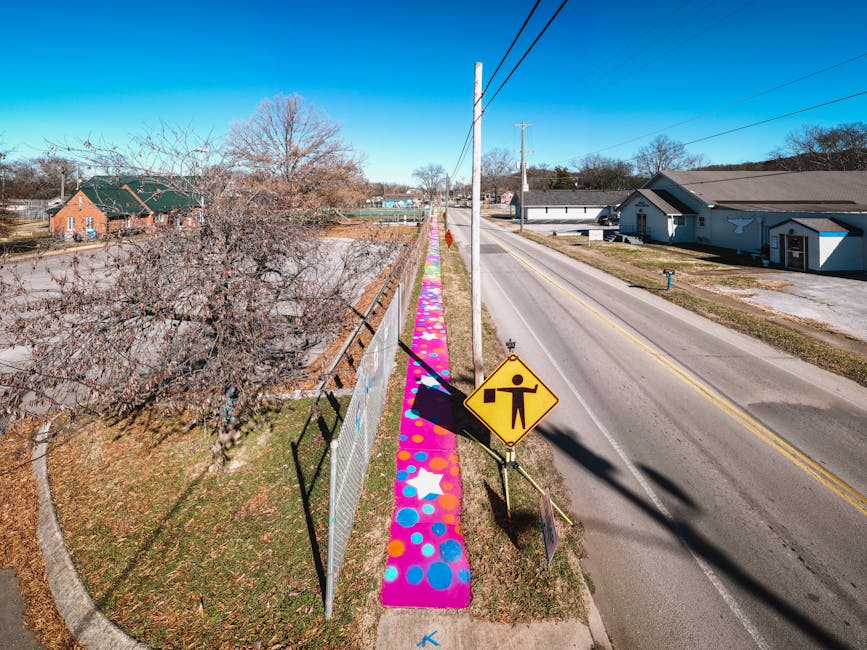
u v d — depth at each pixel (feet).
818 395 30.32
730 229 95.81
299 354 25.36
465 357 37.04
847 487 21.04
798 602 15.26
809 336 42.27
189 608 14.98
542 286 65.36
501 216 245.24
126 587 15.81
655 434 25.72
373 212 225.97
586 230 157.48
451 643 13.91
